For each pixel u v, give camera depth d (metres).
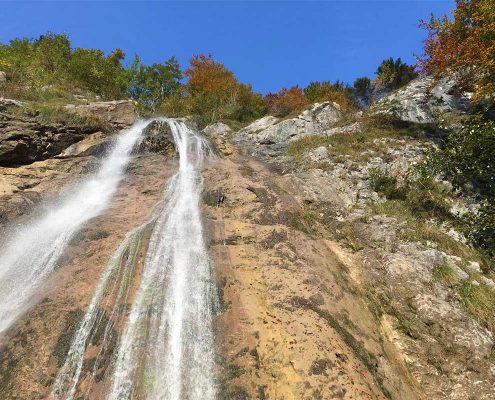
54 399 5.57
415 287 9.12
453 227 12.10
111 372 5.91
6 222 9.44
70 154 12.92
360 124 17.55
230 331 6.55
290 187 12.66
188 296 7.19
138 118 16.20
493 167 12.91
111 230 8.89
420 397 7.04
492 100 15.63
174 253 8.23
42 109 13.37
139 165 13.23
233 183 11.25
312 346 6.37
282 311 7.05
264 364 6.04
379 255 10.08
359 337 7.27
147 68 26.53
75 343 6.26
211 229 9.11
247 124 21.64
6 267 8.32
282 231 9.35
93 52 23.81
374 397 5.95
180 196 10.89
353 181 13.72
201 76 28.92
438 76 17.61
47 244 8.70
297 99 24.53
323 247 9.71
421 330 8.24
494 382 7.43
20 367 5.91
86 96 19.36
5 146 11.55
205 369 5.98
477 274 10.21
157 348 6.24
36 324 6.53
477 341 7.98
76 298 6.99
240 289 7.41
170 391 5.74
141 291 7.23
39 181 11.45
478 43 16.09
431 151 14.55
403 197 13.02
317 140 16.89
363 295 8.73
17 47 22.97
